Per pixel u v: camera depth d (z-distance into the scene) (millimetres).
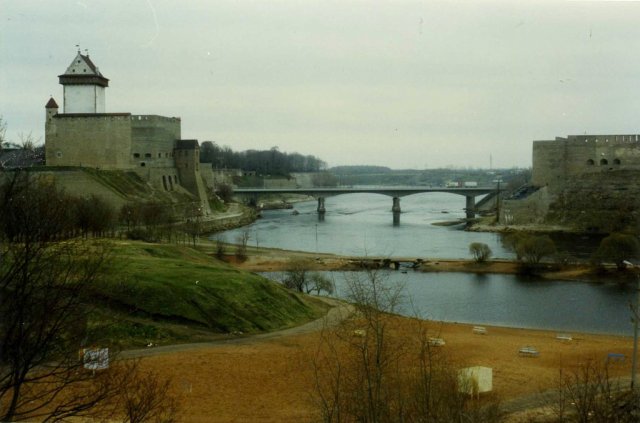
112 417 38125
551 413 43000
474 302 95500
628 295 100125
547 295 100625
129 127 194750
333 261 128750
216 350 59750
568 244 157500
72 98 192125
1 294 30453
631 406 37375
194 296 69875
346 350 56156
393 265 127125
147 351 58406
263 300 75125
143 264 79250
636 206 187000
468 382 46562
